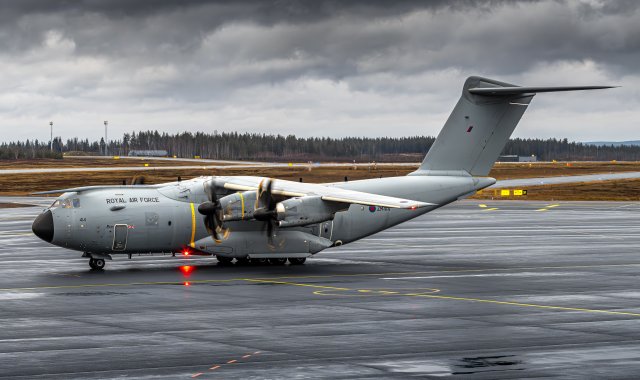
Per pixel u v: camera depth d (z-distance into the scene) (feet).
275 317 157.99
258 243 246.06
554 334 141.08
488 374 112.57
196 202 243.19
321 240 254.06
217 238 237.25
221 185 245.24
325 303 175.83
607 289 199.41
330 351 127.03
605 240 339.98
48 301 177.58
